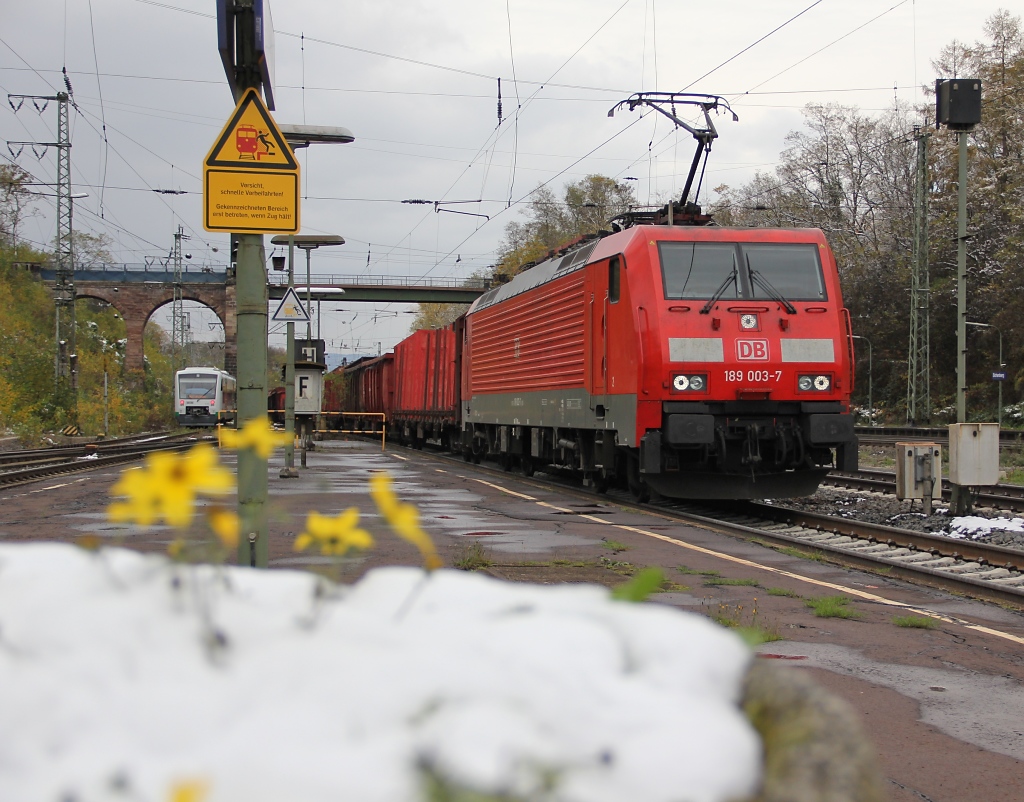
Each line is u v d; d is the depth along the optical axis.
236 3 6.45
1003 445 29.95
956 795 3.90
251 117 6.45
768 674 1.06
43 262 74.50
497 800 0.78
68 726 0.82
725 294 13.91
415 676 0.90
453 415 28.92
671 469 14.18
